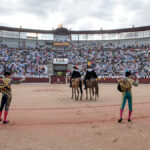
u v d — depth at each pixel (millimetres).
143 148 3094
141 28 42281
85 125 4676
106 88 20391
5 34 43781
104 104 8359
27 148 3100
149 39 42781
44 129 4316
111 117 5609
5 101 4926
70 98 10969
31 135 3844
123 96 5012
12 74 31703
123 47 44219
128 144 3287
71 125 4688
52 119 5395
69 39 47219
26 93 14383
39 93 14414
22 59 37812
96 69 36938
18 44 44656
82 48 45344
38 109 7113
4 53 38031
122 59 39219
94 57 40875
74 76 10742
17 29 43656
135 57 38875
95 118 5488
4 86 4887
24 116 5832
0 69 32750
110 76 33125
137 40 44531
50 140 3521
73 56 41094
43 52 41375
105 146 3199
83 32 46938
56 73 38062
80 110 6859
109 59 39875
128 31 44125
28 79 31484
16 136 3777
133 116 5727
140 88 20391
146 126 4520
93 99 10398
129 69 35469
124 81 4992
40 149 3057
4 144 3291
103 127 4457
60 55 40688
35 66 36312
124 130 4176
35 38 46469
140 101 9312
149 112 6359
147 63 35969
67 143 3354
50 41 47156
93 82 9625
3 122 4895
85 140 3520
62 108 7332
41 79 32156
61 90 17578
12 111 6703
